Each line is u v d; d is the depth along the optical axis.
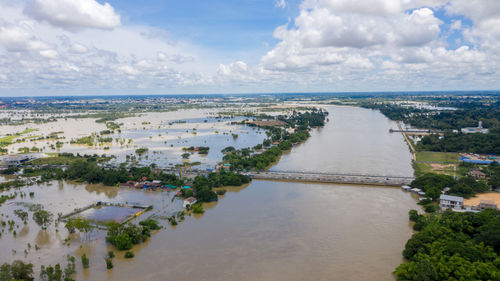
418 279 119.00
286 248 154.62
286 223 181.75
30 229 180.25
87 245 161.50
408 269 125.69
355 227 175.75
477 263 120.38
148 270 138.75
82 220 179.88
